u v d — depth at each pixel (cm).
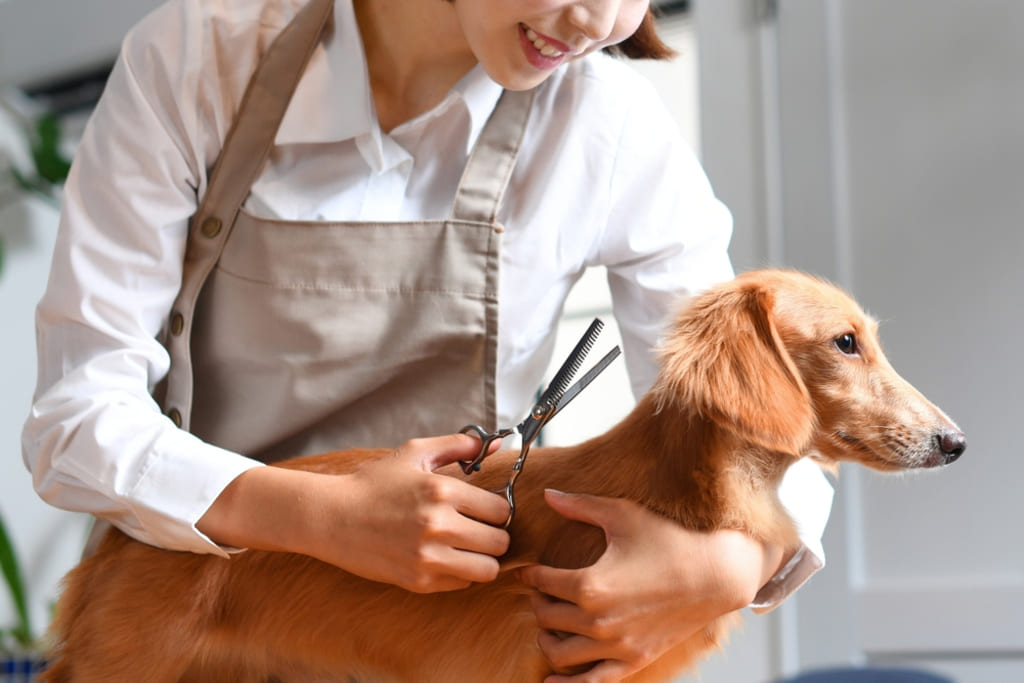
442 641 107
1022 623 213
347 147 121
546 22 98
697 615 96
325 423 121
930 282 230
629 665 96
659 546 96
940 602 220
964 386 224
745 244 250
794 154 246
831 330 108
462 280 117
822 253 241
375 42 122
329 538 96
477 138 122
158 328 118
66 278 112
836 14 246
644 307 132
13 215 387
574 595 93
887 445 106
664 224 128
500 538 96
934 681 65
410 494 94
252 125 119
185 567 112
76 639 114
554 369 309
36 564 375
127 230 113
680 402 102
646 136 127
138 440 103
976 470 220
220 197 119
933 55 235
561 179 122
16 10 390
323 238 116
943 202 231
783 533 104
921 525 223
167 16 118
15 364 381
